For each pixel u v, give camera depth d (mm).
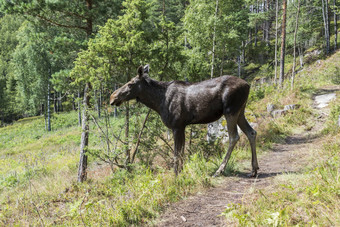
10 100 56688
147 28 8984
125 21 8344
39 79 32000
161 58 8688
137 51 8367
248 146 8211
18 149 24078
